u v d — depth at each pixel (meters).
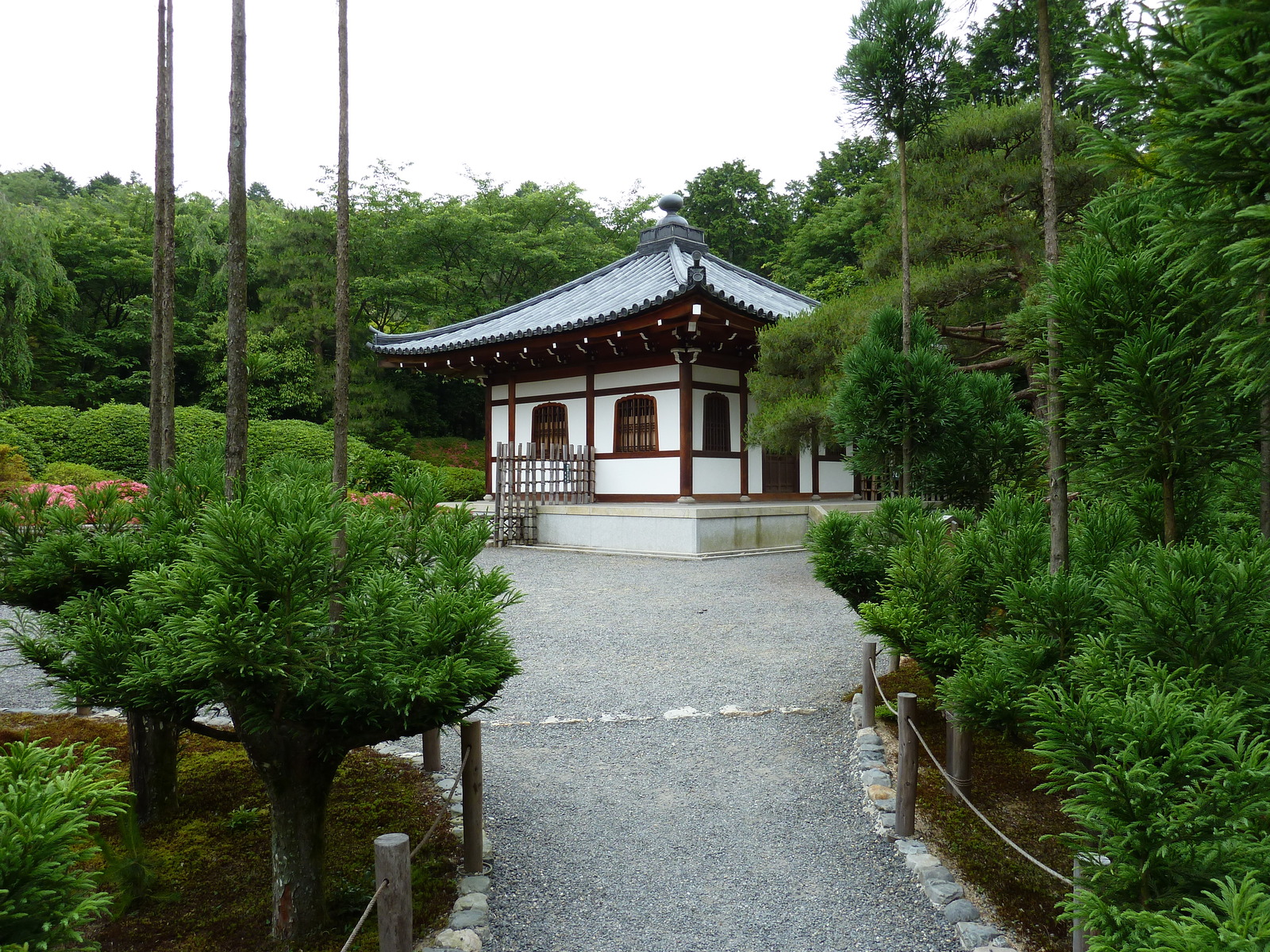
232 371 2.86
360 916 3.03
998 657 3.05
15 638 3.04
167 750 3.82
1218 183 1.88
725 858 3.60
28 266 22.33
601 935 3.01
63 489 10.05
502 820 3.97
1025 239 9.16
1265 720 2.13
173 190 3.83
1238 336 1.96
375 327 29.38
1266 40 1.65
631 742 5.04
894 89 6.18
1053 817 3.81
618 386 15.52
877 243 11.25
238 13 2.88
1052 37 3.76
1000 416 5.93
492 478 17.84
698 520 12.40
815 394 10.68
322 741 2.76
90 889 1.64
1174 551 2.48
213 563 2.26
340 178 2.98
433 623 2.75
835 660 6.73
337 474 2.89
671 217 19.14
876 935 2.98
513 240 27.95
